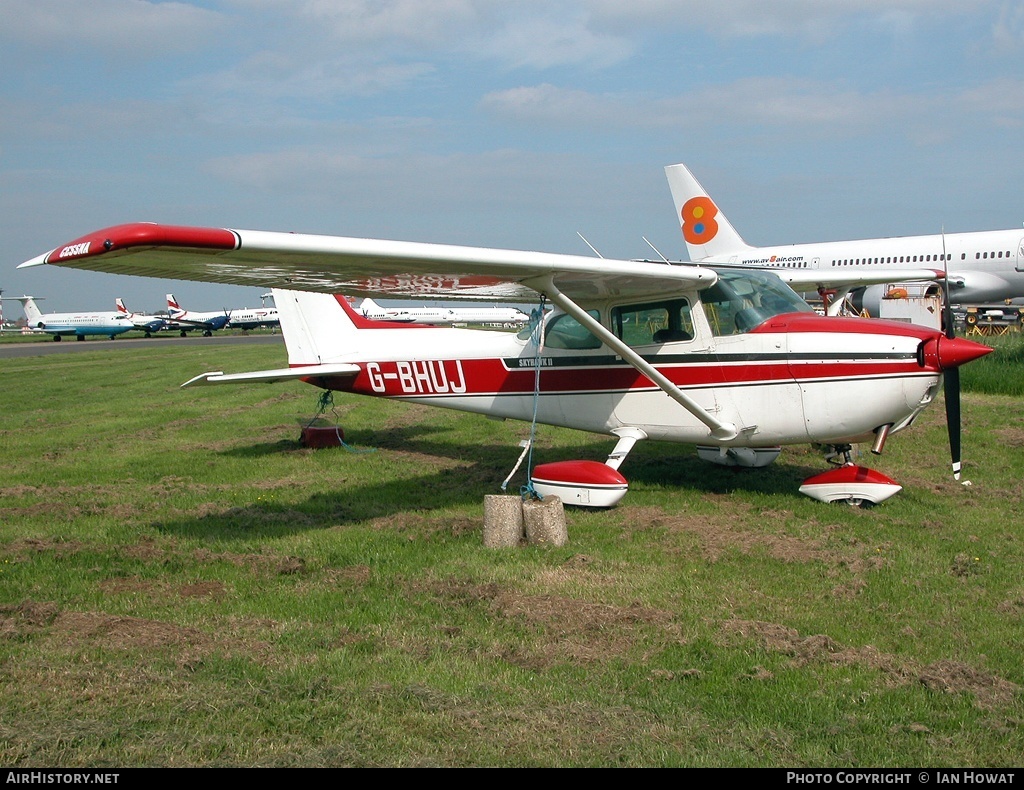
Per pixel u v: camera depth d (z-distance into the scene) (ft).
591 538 18.49
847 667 11.62
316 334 29.94
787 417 21.26
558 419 25.38
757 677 11.29
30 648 12.43
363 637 12.88
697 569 16.06
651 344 22.98
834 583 15.20
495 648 12.39
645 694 10.94
